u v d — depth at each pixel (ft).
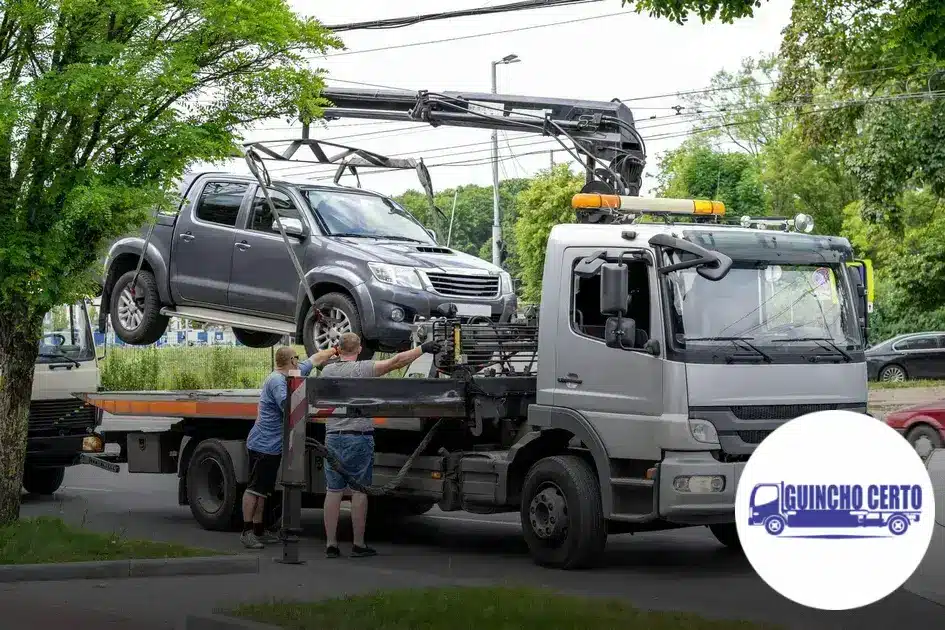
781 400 35.37
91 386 58.54
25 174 38.06
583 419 36.52
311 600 29.30
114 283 52.11
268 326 46.88
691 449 34.35
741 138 208.74
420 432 41.52
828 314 36.76
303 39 40.45
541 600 28.02
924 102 100.94
